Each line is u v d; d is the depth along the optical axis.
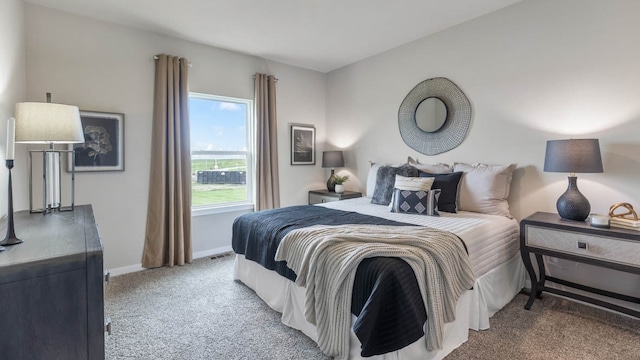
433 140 3.44
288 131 4.39
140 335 2.00
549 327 2.08
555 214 2.49
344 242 1.80
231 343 1.93
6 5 2.13
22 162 2.42
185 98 3.37
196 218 3.64
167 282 2.88
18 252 1.06
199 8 2.76
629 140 2.22
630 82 2.21
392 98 3.84
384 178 3.28
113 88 3.01
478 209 2.78
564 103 2.51
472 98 3.09
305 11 2.84
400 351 1.49
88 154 2.89
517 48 2.76
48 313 0.99
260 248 2.37
